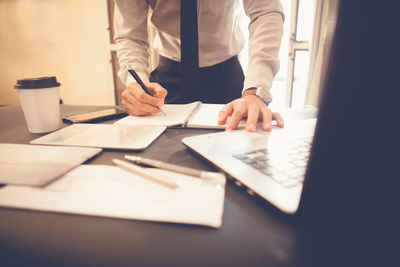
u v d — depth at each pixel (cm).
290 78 255
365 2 16
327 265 19
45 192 29
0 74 333
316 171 21
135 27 95
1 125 65
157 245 21
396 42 16
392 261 19
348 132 19
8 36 314
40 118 57
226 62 119
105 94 311
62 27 296
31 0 293
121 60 94
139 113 70
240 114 56
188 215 25
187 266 19
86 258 20
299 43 242
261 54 81
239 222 25
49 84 56
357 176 20
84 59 303
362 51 17
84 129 57
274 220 25
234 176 31
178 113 73
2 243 22
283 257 20
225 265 19
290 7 238
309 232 23
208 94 119
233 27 114
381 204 20
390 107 18
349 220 22
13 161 37
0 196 28
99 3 277
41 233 23
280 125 54
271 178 30
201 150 40
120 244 22
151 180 32
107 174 33
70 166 35
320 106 19
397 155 19
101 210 25
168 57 119
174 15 101
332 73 18
